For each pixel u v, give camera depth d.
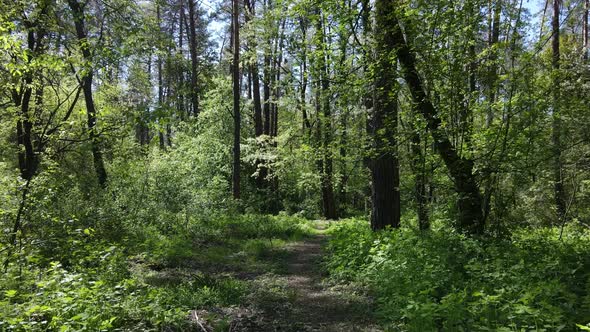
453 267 6.20
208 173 22.19
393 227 10.02
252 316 5.91
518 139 7.29
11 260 6.66
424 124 7.55
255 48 19.47
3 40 7.34
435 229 8.82
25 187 7.48
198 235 12.91
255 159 22.48
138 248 10.12
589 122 7.50
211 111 23.91
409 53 7.69
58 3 9.33
